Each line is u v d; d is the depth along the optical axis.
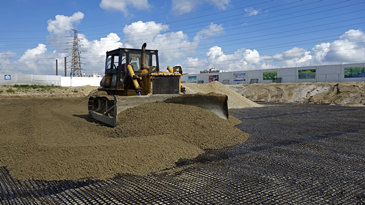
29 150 4.08
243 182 3.00
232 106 15.48
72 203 2.46
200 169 3.49
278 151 4.47
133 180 3.07
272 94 25.61
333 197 2.60
